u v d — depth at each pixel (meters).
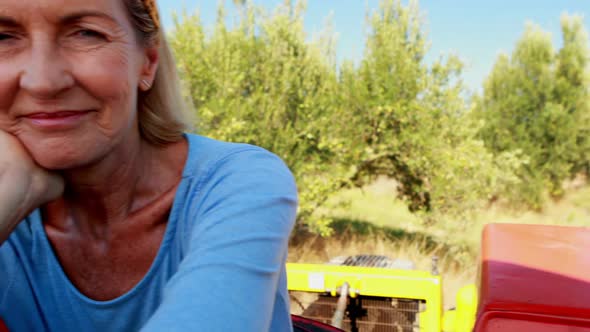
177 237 0.90
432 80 6.84
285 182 0.86
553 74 11.63
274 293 0.77
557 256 1.41
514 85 11.72
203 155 0.92
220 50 6.32
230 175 0.86
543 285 1.22
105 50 0.78
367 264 2.80
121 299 0.91
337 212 8.56
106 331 0.94
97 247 0.94
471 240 6.95
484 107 12.01
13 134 0.81
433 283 2.07
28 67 0.75
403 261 2.85
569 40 11.80
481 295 1.25
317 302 2.24
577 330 1.08
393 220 8.30
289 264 2.27
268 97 6.32
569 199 11.50
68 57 0.76
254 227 0.77
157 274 0.90
